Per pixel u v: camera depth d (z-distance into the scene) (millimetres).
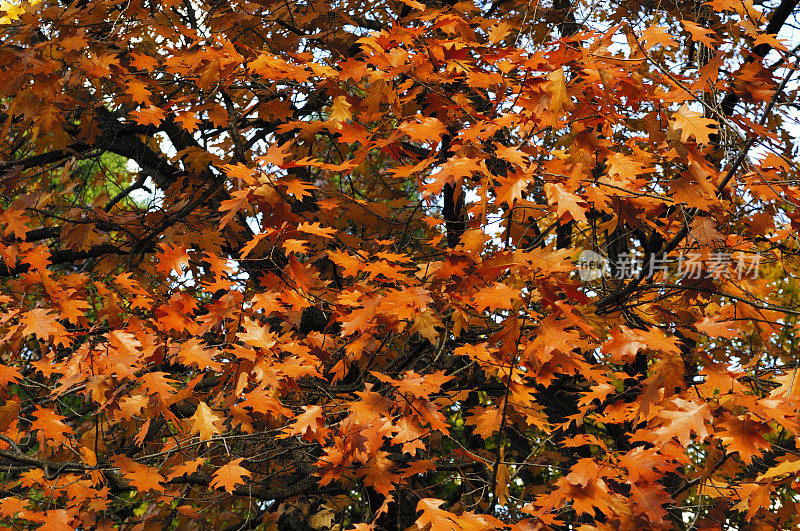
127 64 4355
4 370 2939
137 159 5867
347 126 2977
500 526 2559
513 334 2533
